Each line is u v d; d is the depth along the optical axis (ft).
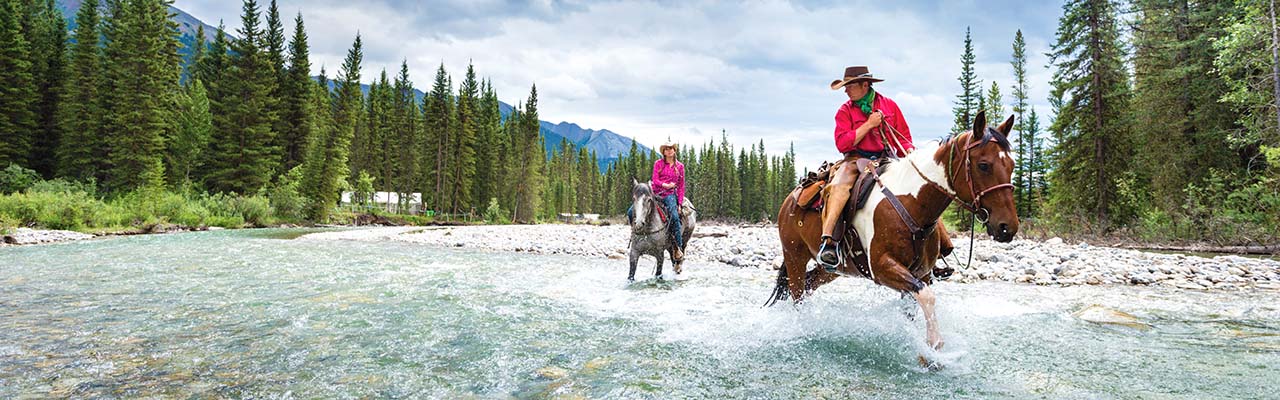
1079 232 77.20
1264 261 39.24
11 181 120.78
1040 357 13.47
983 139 12.41
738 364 13.19
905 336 14.58
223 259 40.16
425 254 47.14
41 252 45.47
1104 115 83.05
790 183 422.41
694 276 32.01
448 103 240.12
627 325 17.78
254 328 17.15
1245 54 57.47
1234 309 20.63
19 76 138.72
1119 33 82.53
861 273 15.42
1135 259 39.04
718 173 391.86
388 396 11.03
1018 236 80.18
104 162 138.51
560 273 33.09
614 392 11.24
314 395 11.08
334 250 50.70
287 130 177.58
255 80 161.79
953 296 24.71
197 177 155.22
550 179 394.73
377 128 240.94
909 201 13.61
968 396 10.77
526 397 10.97
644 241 29.66
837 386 11.49
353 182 231.30
